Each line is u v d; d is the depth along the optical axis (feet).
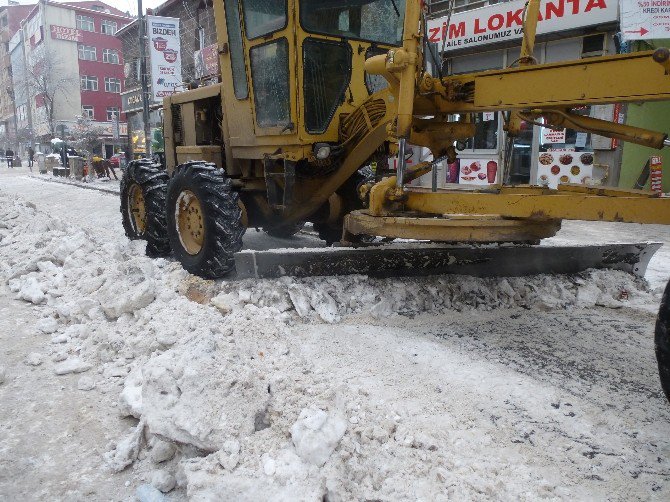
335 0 15.39
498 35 34.86
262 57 16.07
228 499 6.18
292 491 6.24
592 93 9.73
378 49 16.49
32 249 18.49
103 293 13.08
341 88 15.85
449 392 9.17
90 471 7.52
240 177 18.61
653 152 32.37
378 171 16.99
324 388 7.98
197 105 20.31
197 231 15.94
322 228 20.85
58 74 160.56
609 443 7.70
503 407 8.68
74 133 149.28
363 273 13.62
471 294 13.75
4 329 12.73
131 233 22.71
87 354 11.03
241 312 11.34
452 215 12.44
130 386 9.21
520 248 14.55
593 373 10.02
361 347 11.07
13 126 237.45
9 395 9.64
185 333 10.47
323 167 16.39
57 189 54.49
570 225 28.02
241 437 7.04
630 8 25.22
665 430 8.03
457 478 6.70
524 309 13.78
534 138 35.53
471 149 39.86
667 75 8.87
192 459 6.82
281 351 9.70
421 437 7.50
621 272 15.26
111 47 193.57
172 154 22.31
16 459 7.79
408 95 11.82
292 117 15.24
